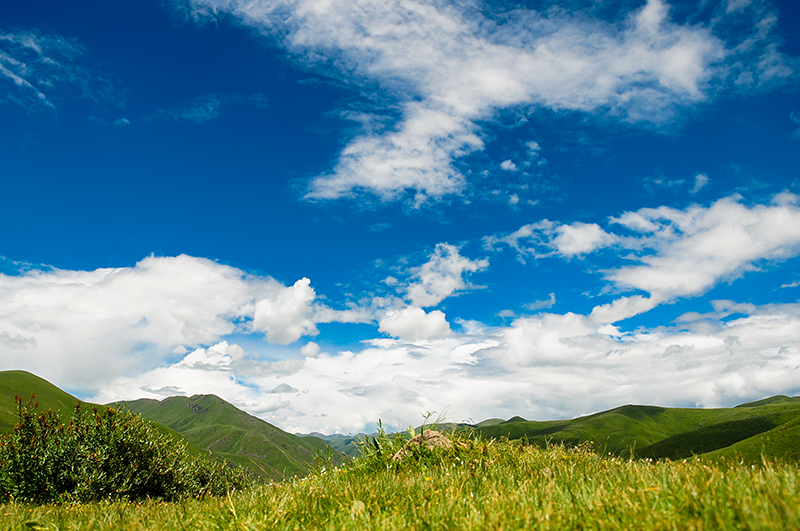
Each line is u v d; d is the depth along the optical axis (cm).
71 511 902
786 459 429
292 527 485
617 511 394
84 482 1384
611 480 519
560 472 589
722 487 404
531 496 468
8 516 787
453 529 406
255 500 621
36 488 1371
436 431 936
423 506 469
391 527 426
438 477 639
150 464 1577
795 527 298
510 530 377
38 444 1473
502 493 480
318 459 855
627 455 709
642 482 472
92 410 1655
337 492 599
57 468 1427
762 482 396
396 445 927
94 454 1468
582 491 470
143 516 695
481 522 400
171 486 1605
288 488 687
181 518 602
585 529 370
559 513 402
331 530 448
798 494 364
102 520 670
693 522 343
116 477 1456
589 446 798
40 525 700
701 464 507
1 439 1488
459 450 830
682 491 409
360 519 466
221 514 570
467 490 533
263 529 480
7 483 1355
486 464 707
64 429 1554
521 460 745
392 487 601
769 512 335
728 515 351
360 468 842
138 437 1628
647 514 364
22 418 1531
